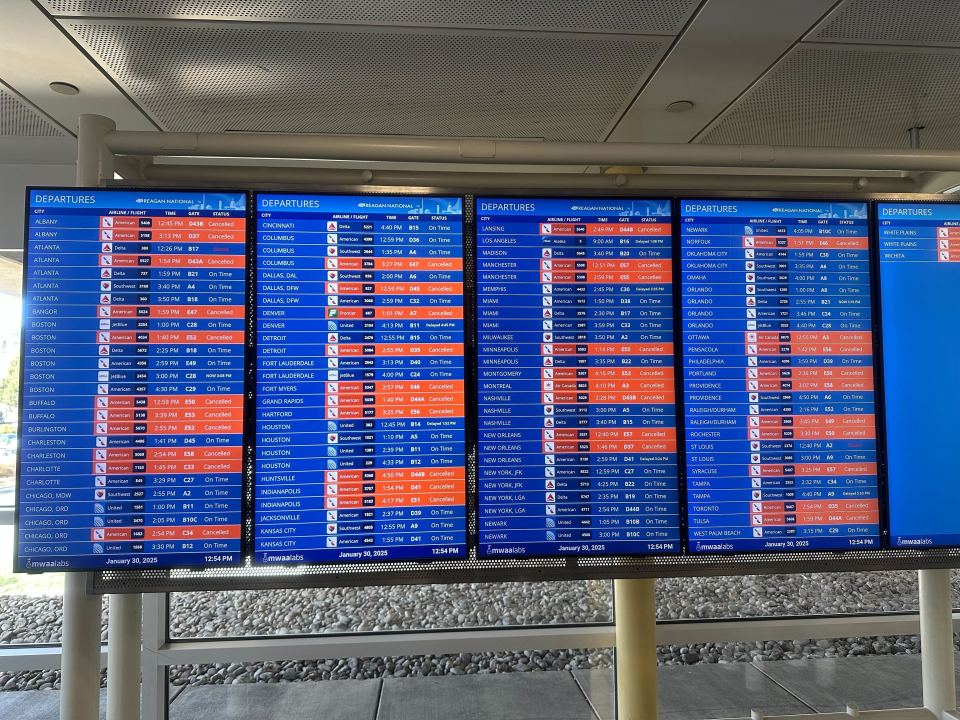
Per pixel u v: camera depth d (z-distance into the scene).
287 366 1.71
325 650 2.67
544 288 1.78
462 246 1.77
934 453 1.83
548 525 1.75
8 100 2.01
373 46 1.70
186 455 1.68
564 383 1.77
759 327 1.81
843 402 1.82
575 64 1.80
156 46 1.68
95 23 1.56
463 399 1.75
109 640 1.77
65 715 1.64
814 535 1.79
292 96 1.99
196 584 1.67
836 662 3.04
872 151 1.84
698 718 2.57
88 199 1.68
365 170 1.88
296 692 2.79
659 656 3.07
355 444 1.72
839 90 1.95
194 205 1.71
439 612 2.95
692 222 1.81
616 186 1.86
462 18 1.57
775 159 1.83
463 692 2.79
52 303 1.67
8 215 2.63
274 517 1.69
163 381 1.68
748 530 1.78
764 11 1.54
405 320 1.75
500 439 1.75
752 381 1.80
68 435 1.65
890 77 1.87
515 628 2.83
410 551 1.71
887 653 3.12
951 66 1.81
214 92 1.97
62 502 1.64
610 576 1.76
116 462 1.66
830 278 1.83
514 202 1.78
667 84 1.92
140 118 2.14
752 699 2.72
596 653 3.04
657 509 1.77
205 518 1.67
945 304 1.85
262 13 1.53
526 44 1.70
